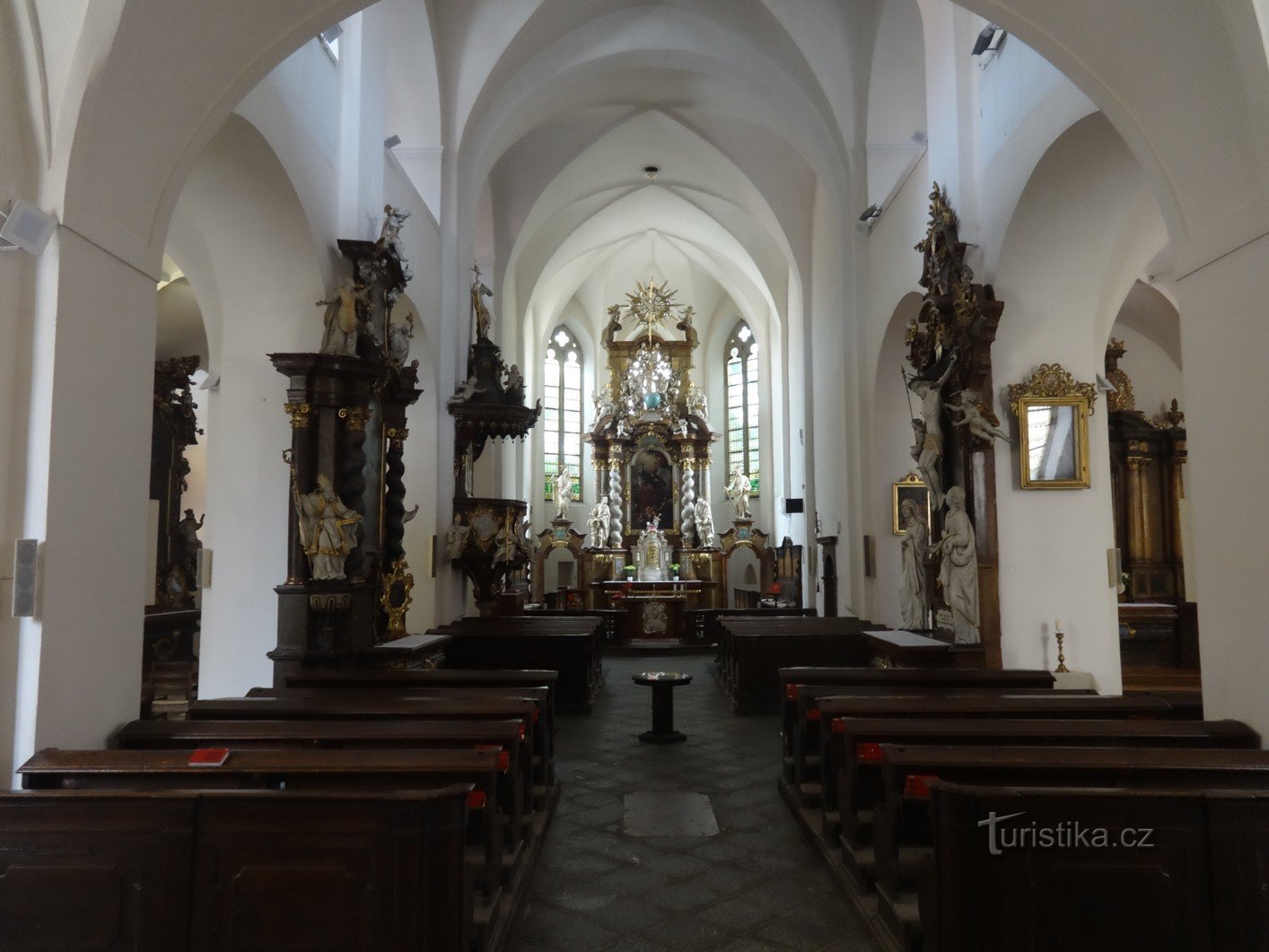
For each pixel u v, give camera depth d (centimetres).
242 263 866
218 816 356
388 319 982
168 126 518
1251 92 470
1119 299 940
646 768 839
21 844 359
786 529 2333
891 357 1336
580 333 2852
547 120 1731
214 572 868
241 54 547
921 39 1266
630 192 2148
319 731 504
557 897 521
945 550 900
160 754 435
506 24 1330
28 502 450
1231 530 514
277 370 834
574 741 966
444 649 1139
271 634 863
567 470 2677
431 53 1292
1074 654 870
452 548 1330
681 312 2855
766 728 1041
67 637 464
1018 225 851
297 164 824
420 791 358
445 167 1355
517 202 1852
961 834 355
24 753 443
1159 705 577
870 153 1366
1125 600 1575
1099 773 439
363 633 881
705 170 1956
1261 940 349
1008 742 504
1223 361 519
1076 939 349
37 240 449
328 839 353
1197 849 353
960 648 870
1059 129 747
